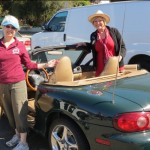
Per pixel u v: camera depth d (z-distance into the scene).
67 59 3.22
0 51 3.11
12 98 3.22
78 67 3.91
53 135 3.04
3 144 3.66
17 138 3.53
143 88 2.80
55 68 3.20
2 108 3.76
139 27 5.89
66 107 2.79
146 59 5.96
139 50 5.93
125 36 6.10
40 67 3.24
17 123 3.27
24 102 3.25
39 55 3.79
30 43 8.79
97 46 3.74
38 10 24.92
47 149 3.48
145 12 5.79
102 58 3.73
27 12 25.20
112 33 3.71
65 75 3.20
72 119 2.80
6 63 3.14
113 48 3.70
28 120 3.45
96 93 2.74
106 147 2.53
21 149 3.32
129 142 2.41
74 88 2.93
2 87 3.23
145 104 2.52
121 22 6.16
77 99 2.74
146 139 2.43
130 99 2.58
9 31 3.08
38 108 3.16
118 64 3.24
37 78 3.85
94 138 2.60
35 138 3.73
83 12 7.08
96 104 2.61
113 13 6.31
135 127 2.46
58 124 2.95
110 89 2.82
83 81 3.08
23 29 22.81
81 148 2.75
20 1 25.11
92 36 3.81
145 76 3.23
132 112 2.47
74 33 7.36
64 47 3.84
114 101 2.58
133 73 3.31
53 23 8.00
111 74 3.35
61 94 2.89
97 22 3.68
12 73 3.15
